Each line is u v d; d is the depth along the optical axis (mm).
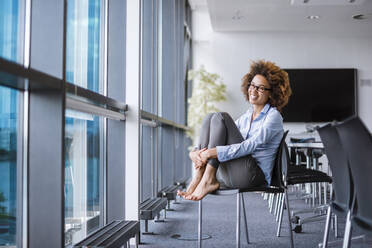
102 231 2443
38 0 1813
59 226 1777
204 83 8109
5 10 1672
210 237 3348
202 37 8789
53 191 1771
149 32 4723
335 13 7316
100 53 3139
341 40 8734
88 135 2791
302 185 6938
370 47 8727
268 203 5352
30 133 1772
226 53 8766
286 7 7023
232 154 2547
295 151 5785
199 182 2688
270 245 3072
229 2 6773
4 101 1660
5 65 1334
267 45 8750
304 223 3639
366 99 8719
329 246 2816
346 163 1911
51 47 1802
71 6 2518
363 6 6887
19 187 1771
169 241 3201
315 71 8680
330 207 2266
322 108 8680
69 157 2463
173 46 5879
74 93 2066
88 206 2805
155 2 4871
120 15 3201
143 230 3648
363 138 1535
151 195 4559
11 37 1721
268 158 2668
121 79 3186
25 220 1778
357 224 1673
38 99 1770
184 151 7488
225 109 8711
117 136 3143
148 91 4719
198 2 8500
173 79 5855
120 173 3133
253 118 2941
